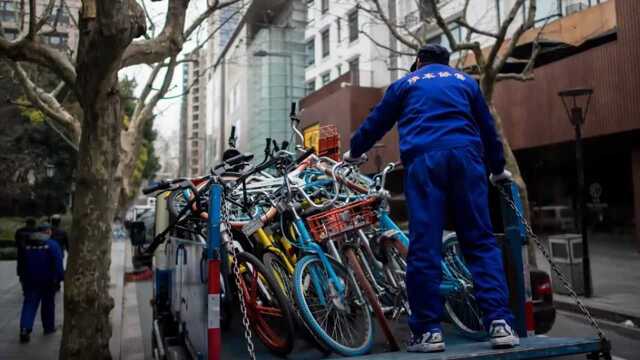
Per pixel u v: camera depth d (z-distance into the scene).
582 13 15.92
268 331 3.32
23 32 8.48
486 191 3.06
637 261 13.88
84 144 5.82
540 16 17.91
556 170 24.50
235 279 3.30
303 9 36.69
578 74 15.34
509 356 2.65
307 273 3.46
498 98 18.00
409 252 2.96
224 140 59.25
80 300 5.74
